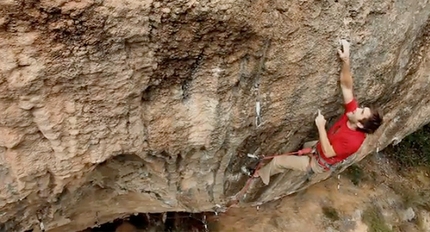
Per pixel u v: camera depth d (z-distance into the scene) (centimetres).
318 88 416
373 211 786
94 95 333
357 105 440
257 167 488
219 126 397
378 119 404
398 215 817
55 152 354
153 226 616
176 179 451
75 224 493
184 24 322
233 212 680
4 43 286
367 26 399
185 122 382
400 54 452
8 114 317
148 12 306
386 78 459
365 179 838
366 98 467
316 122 429
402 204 838
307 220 719
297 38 367
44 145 348
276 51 367
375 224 766
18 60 295
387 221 793
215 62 353
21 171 353
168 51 333
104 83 329
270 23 346
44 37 292
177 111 373
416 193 878
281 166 474
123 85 336
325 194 770
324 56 393
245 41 348
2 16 276
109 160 404
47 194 391
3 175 354
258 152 461
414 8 424
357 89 449
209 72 358
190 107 375
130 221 605
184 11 314
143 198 488
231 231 659
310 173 470
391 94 496
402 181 891
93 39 304
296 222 708
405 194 859
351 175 827
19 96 311
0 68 293
